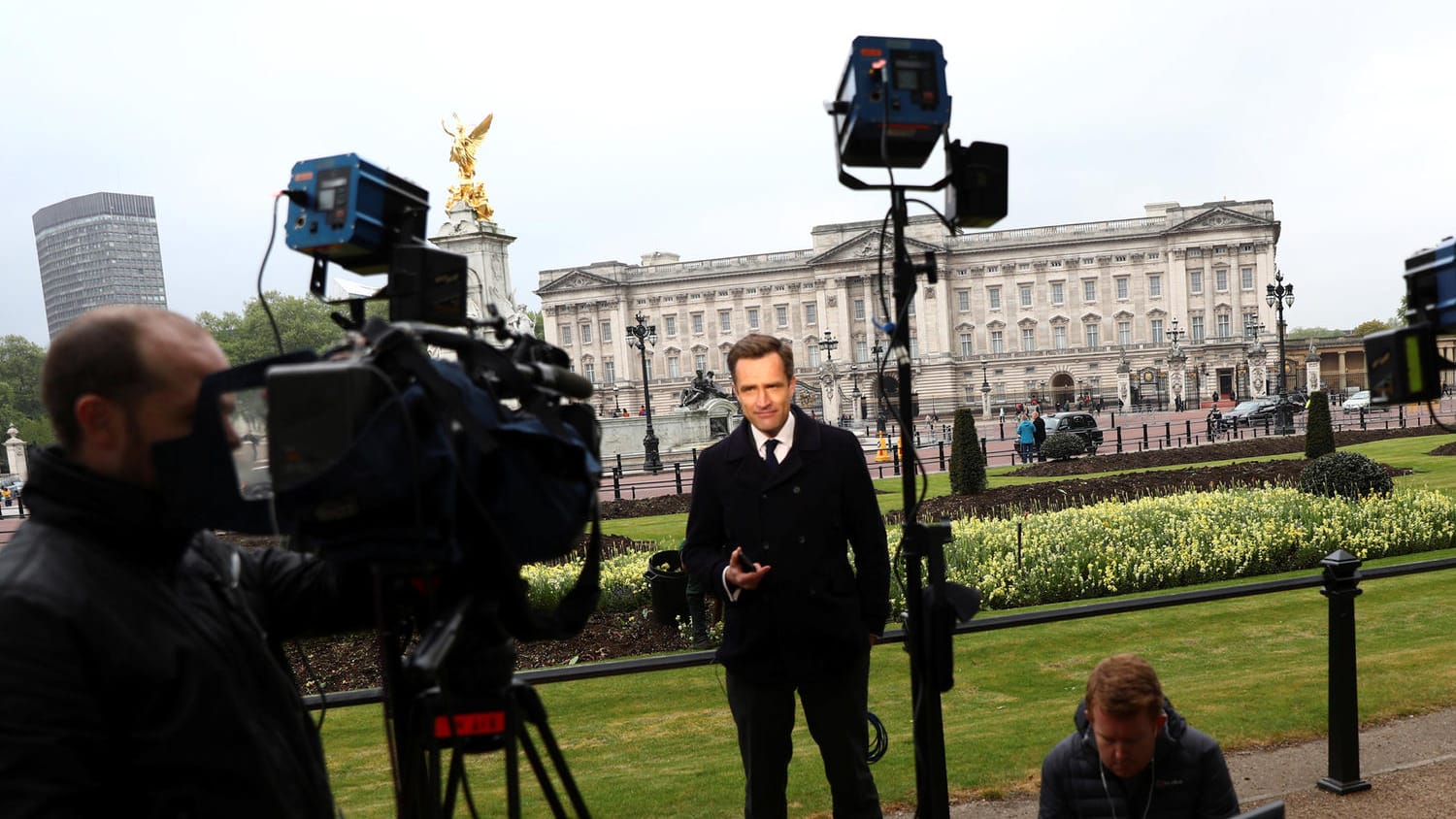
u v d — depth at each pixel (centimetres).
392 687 187
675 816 468
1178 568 1062
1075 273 9256
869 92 255
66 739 131
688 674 802
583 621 197
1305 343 9331
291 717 170
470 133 2919
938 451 3838
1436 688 590
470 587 176
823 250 9781
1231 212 8625
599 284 10488
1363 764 480
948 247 9438
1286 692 603
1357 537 1130
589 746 621
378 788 556
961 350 9656
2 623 132
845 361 9588
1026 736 558
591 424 203
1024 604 1020
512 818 181
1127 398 7875
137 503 149
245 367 146
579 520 175
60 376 146
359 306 222
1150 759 300
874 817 341
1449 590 916
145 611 147
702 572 342
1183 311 8875
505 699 187
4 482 5897
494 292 2900
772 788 339
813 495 331
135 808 144
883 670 766
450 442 153
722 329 10269
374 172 202
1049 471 2605
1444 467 2022
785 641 328
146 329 149
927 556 297
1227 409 7394
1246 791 457
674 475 3356
